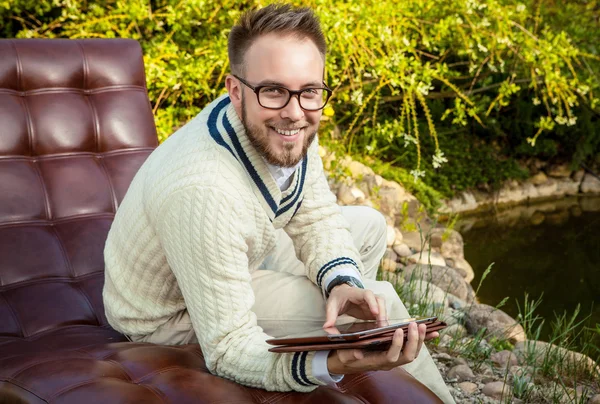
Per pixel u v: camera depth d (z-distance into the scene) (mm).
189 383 1587
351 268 1938
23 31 4668
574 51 5270
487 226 5723
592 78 6008
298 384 1594
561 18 6301
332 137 5309
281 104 1644
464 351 2955
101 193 2684
